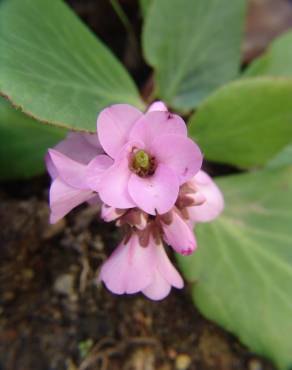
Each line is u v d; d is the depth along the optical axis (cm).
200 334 11
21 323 11
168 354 11
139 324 11
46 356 11
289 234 11
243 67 15
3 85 8
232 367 11
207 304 11
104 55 11
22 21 9
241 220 11
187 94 13
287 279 11
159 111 7
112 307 11
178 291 12
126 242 8
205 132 11
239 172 13
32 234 12
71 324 11
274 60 13
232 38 13
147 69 15
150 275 8
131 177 7
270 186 12
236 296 11
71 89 9
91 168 7
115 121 7
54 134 11
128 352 11
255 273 11
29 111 8
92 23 15
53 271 12
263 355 10
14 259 12
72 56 10
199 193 8
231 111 11
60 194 7
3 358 11
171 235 8
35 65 8
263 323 10
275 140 11
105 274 8
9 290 11
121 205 7
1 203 12
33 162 12
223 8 12
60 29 10
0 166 12
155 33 12
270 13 15
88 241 12
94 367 11
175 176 7
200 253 11
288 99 10
